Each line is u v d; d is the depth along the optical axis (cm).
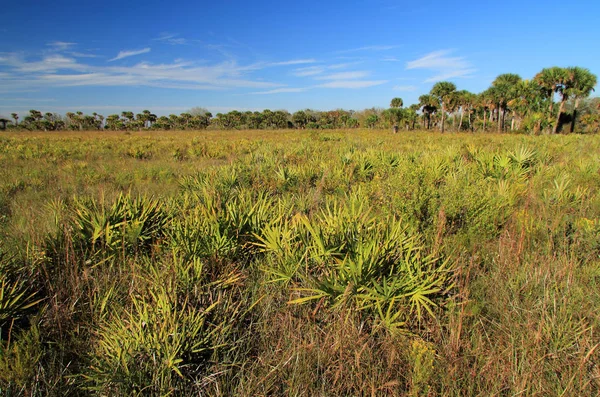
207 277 295
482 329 236
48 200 564
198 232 322
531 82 4316
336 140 2241
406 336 226
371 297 240
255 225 360
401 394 189
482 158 772
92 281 293
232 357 219
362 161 784
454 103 4812
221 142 2083
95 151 1500
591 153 1164
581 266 315
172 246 320
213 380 196
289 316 243
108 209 387
